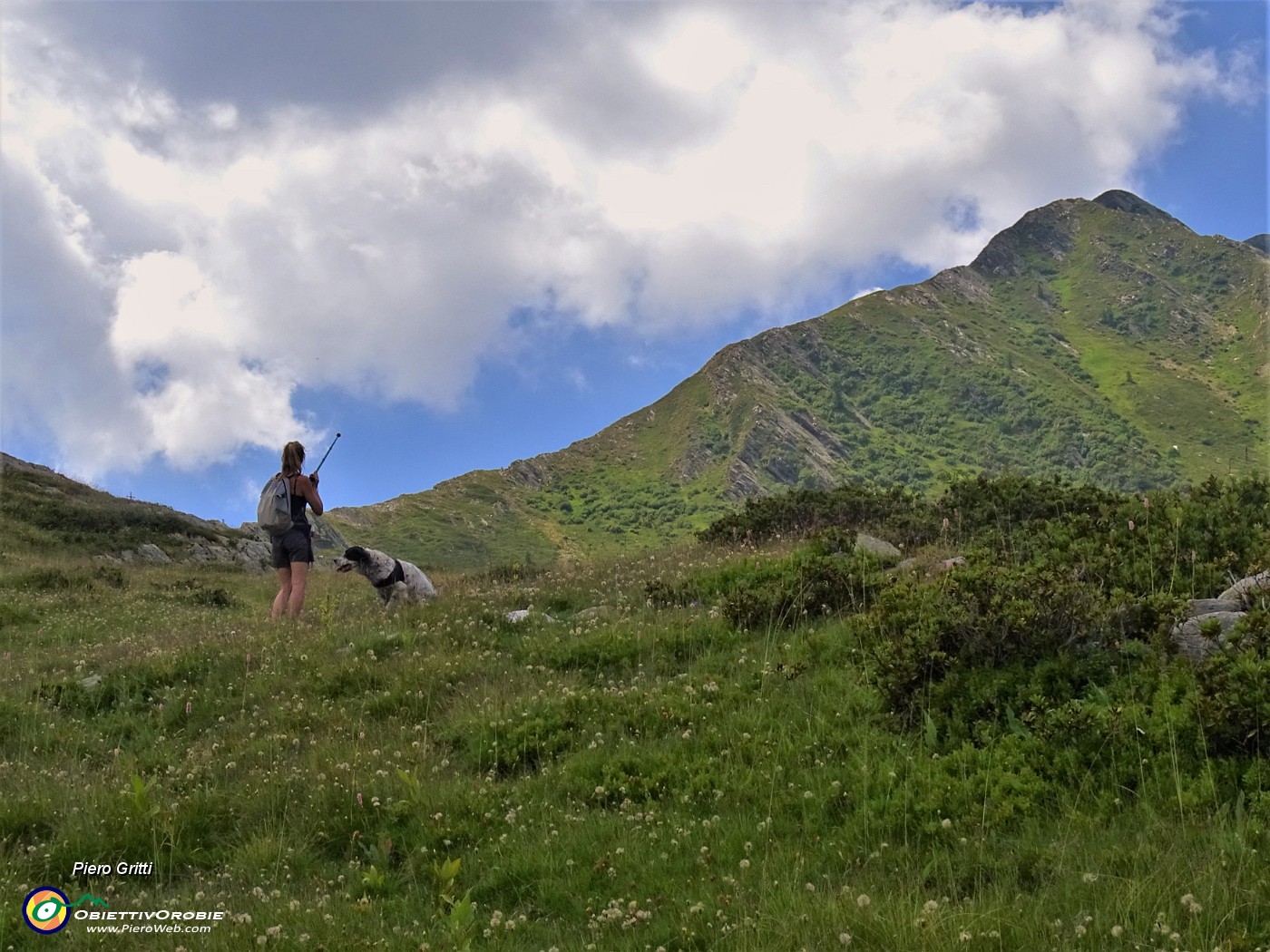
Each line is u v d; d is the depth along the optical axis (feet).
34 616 54.29
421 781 21.79
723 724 22.66
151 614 56.34
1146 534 29.99
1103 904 13.46
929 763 18.62
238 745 25.62
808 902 14.55
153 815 20.45
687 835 17.93
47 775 23.88
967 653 21.33
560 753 23.21
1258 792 15.20
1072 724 18.08
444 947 14.88
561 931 15.62
